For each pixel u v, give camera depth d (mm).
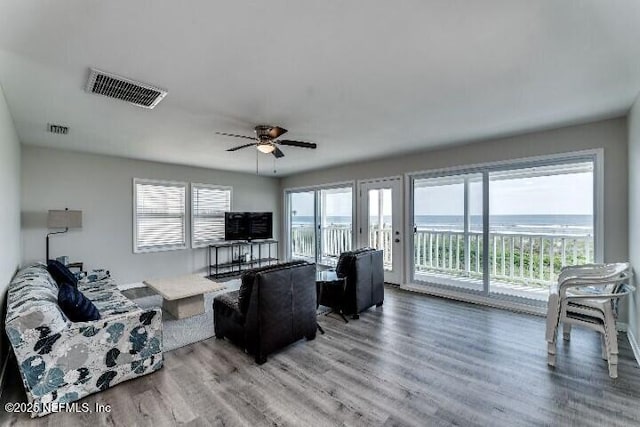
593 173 3387
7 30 1628
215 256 6324
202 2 1438
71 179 4590
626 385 2207
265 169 6453
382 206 5477
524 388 2186
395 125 3447
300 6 1477
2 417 1920
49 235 4395
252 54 1929
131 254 5207
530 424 1818
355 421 1855
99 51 1865
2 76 2170
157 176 5531
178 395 2135
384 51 1914
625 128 3152
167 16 1538
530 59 2025
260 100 2678
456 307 4066
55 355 2012
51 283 2883
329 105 2814
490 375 2361
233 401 2062
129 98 2568
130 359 2318
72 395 2059
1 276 2449
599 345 2871
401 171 5125
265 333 2582
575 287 2752
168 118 3109
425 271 5531
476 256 4945
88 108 2809
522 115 3133
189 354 2773
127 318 2312
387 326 3398
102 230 4891
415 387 2209
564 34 1735
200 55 1931
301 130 3613
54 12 1489
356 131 3672
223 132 3607
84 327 2127
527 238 4586
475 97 2660
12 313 1968
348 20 1594
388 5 1479
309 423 1841
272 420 1870
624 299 3113
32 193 4242
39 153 4305
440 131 3693
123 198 5125
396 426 1809
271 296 2623
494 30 1695
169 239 5715
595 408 1957
